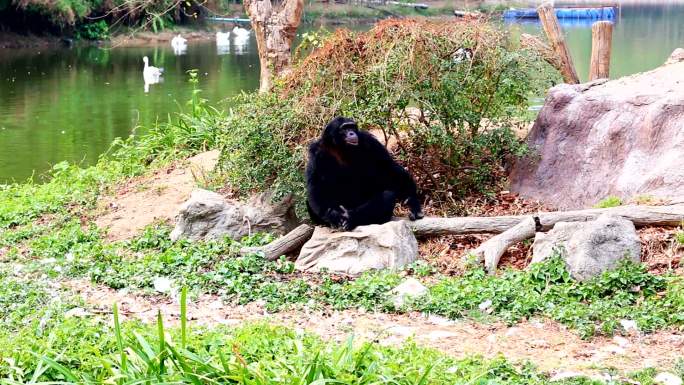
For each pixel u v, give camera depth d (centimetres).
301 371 633
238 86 3238
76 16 4725
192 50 4625
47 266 1109
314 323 857
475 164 1267
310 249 1090
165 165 1717
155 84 3344
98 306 915
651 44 3553
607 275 909
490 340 795
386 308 895
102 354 703
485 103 1271
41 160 2139
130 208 1428
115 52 4556
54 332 746
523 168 1287
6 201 1617
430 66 1210
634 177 1145
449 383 641
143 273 1045
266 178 1234
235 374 627
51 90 3262
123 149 1952
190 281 1001
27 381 659
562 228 992
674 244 977
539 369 707
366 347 669
